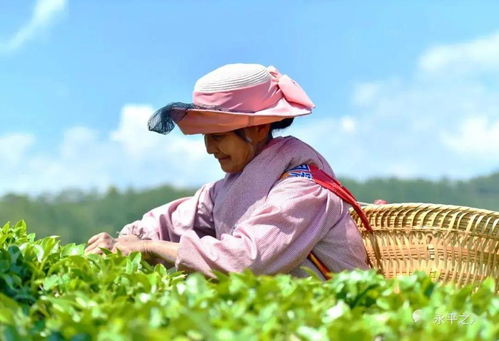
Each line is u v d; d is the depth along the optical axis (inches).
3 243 168.4
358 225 219.1
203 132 197.5
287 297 123.3
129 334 104.6
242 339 106.9
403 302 127.3
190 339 109.8
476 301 127.0
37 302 132.3
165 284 144.0
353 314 121.6
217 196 206.7
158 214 218.4
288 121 207.3
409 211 209.8
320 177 200.4
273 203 192.4
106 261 156.3
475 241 199.2
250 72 198.2
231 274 129.6
